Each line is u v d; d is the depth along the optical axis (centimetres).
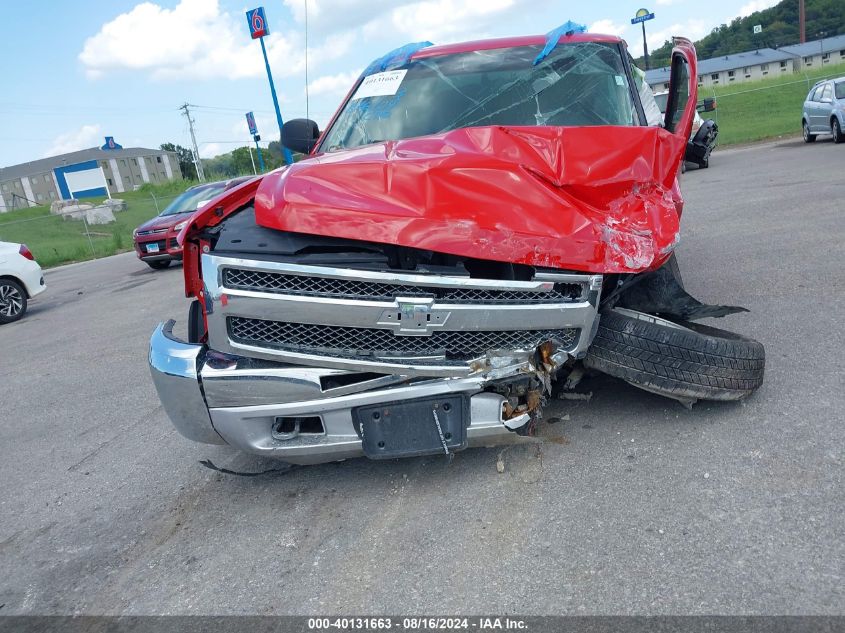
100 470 419
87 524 352
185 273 323
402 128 427
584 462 327
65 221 2994
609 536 270
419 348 289
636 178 297
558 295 290
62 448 469
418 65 467
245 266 281
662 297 355
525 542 274
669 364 326
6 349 863
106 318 959
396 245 282
